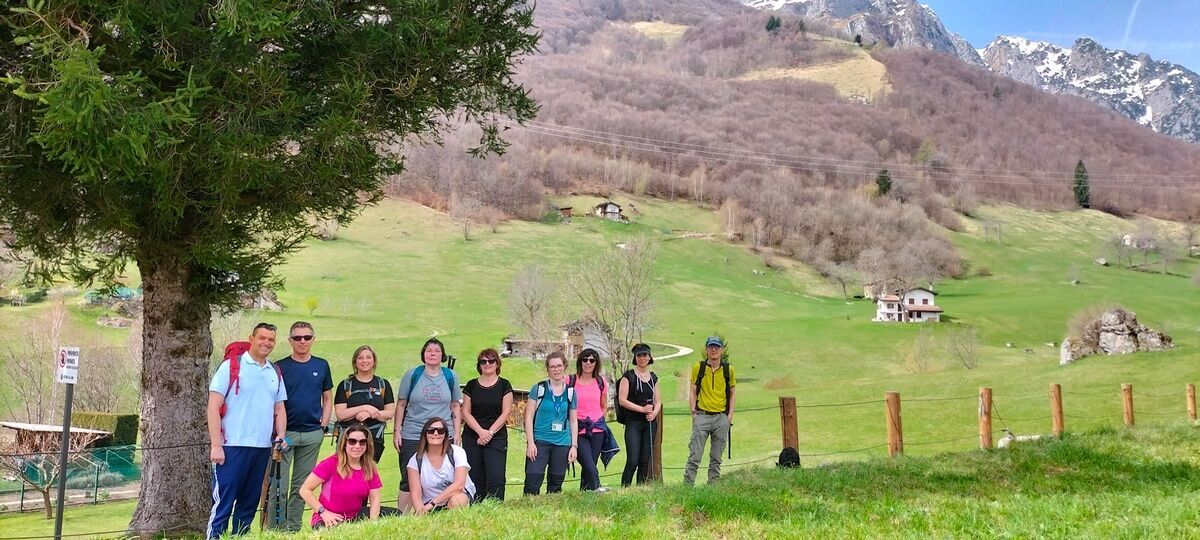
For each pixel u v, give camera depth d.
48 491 28.88
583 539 7.12
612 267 63.78
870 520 8.12
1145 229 187.25
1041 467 11.95
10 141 9.70
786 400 13.38
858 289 154.25
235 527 8.70
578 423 11.40
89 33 9.27
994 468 11.84
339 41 11.05
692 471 12.70
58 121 8.04
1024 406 32.50
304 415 9.40
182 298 11.81
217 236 10.89
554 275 122.19
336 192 12.15
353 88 10.73
